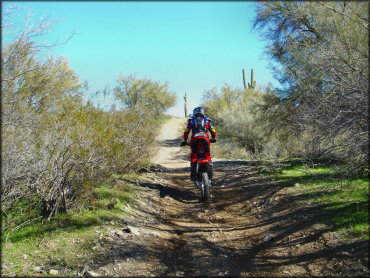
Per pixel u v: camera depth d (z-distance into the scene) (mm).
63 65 7348
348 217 4543
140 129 8000
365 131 4477
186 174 9633
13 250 3781
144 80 22969
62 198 4867
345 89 5027
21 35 4613
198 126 6395
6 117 4281
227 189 7621
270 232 4766
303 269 3551
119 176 7512
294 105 10164
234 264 3854
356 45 5535
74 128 5289
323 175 7098
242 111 14930
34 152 4582
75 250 3934
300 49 9414
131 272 3545
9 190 4379
